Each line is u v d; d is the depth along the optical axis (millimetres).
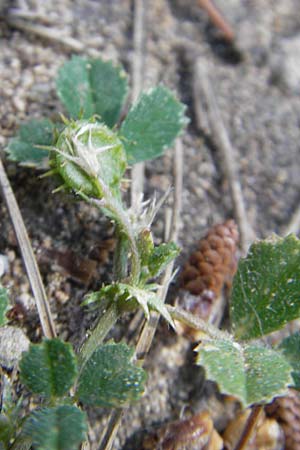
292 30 102
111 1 98
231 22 101
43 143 77
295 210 89
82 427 61
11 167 79
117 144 71
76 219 79
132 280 70
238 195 87
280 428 73
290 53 100
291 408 73
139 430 73
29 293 75
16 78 86
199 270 78
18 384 70
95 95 81
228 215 86
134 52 94
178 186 85
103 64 82
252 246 70
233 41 99
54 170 70
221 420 74
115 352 65
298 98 97
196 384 76
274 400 73
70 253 77
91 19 95
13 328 72
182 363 76
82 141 70
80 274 76
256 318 70
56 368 63
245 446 70
